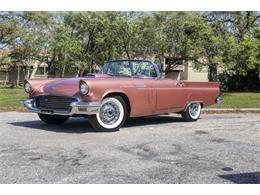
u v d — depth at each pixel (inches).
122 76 315.9
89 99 261.9
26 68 1418.6
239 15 1045.2
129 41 882.8
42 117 309.4
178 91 327.6
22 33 1066.1
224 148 225.5
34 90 289.7
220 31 921.5
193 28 817.5
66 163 183.9
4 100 550.3
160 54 831.1
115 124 281.3
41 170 171.5
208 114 442.0
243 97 766.5
